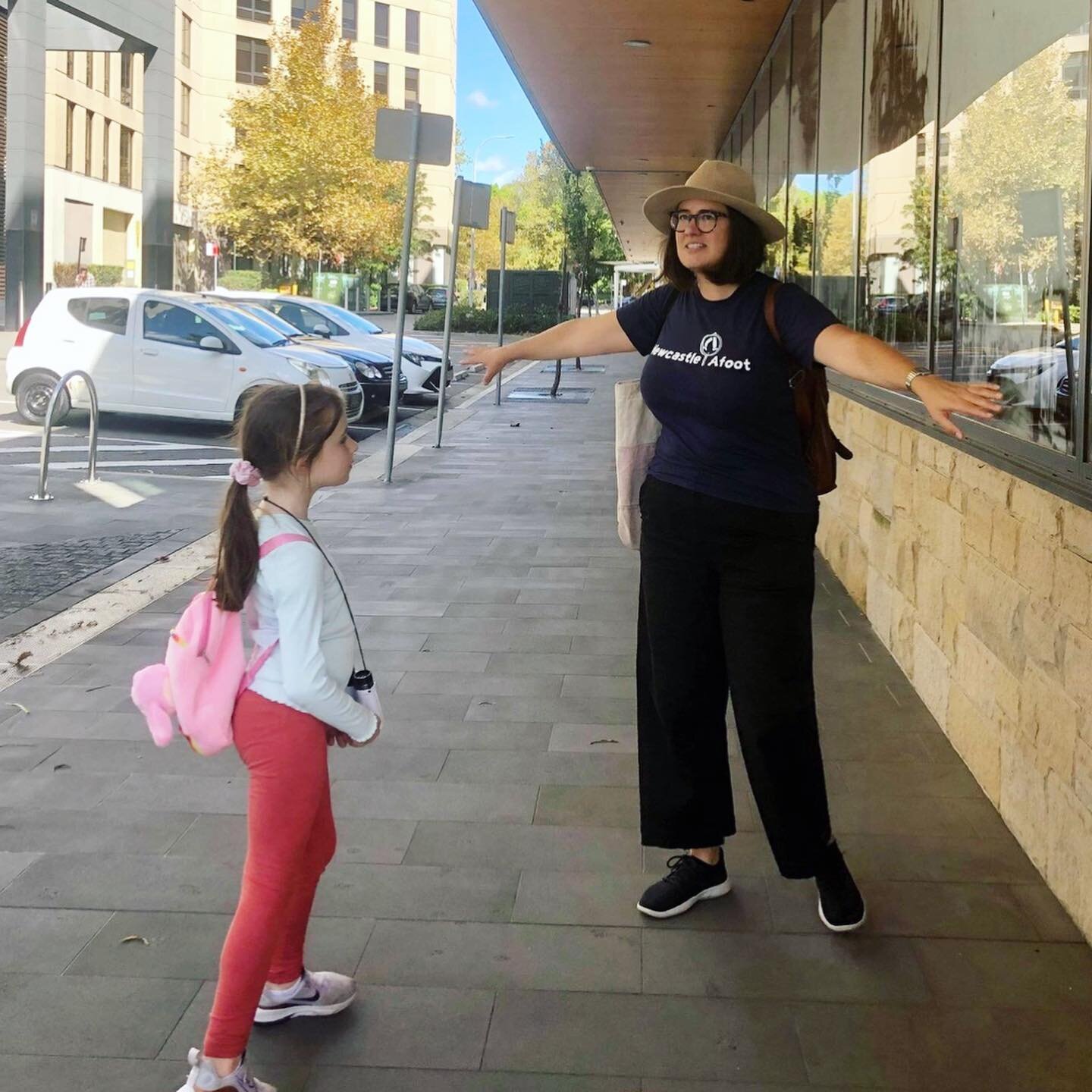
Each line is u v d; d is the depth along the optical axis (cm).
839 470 792
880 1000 322
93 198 5662
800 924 362
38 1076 291
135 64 6116
